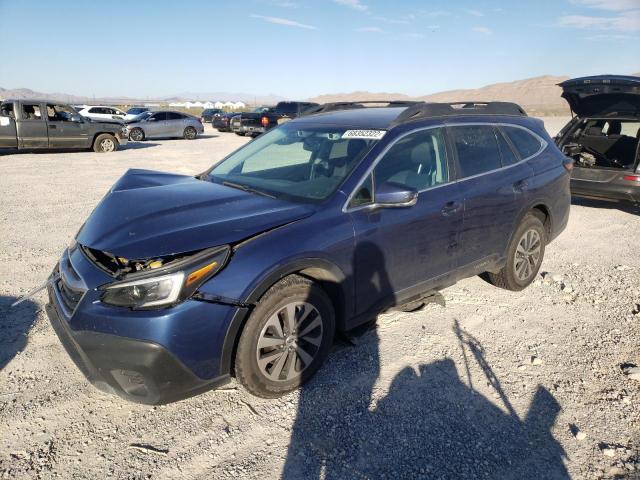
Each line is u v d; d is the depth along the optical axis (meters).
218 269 2.71
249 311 2.85
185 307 2.60
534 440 2.85
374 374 3.42
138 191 3.55
